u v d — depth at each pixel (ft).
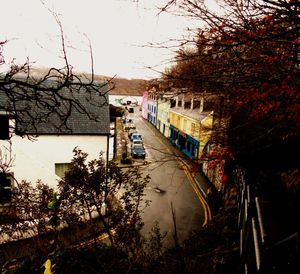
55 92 11.44
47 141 48.21
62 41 10.55
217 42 10.95
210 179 71.61
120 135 115.75
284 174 19.58
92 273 19.10
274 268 10.93
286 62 12.91
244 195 26.86
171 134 122.31
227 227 31.12
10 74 11.44
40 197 24.22
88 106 52.49
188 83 13.62
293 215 15.29
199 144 81.82
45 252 21.04
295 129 18.54
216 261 22.04
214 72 12.85
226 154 24.04
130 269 17.40
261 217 15.39
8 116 13.29
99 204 22.67
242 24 10.87
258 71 13.16
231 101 20.26
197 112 93.35
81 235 22.70
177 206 55.98
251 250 16.81
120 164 79.56
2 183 26.89
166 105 133.39
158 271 15.99
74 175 22.06
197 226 47.50
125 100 306.14
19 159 46.93
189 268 15.30
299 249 10.53
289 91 14.02
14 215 23.79
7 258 22.61
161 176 72.90
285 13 9.43
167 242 39.81
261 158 22.77
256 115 19.77
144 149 92.94
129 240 21.15
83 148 51.01
